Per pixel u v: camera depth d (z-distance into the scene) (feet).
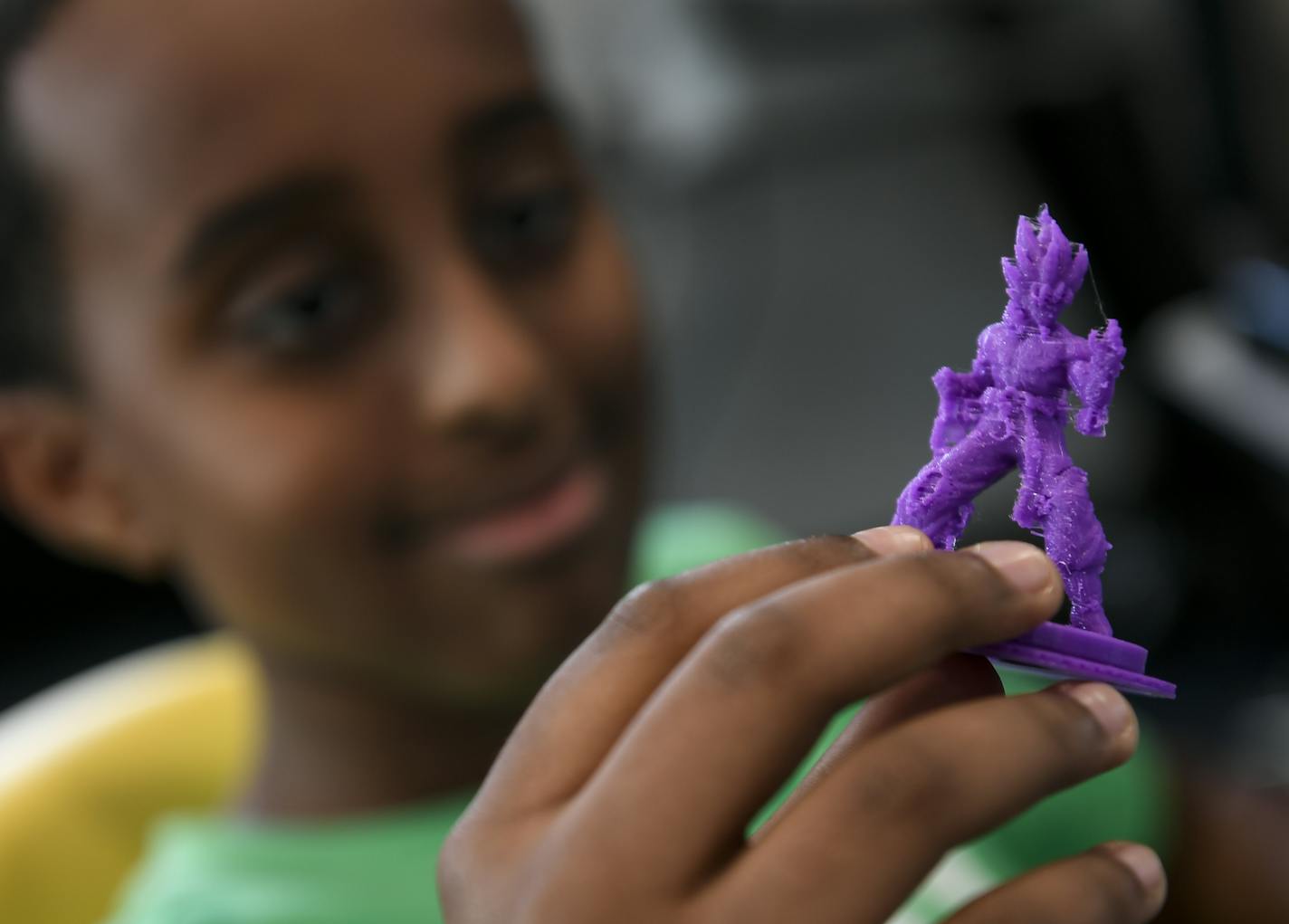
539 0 2.87
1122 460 3.19
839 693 0.81
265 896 1.37
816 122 3.19
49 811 1.59
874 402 3.50
